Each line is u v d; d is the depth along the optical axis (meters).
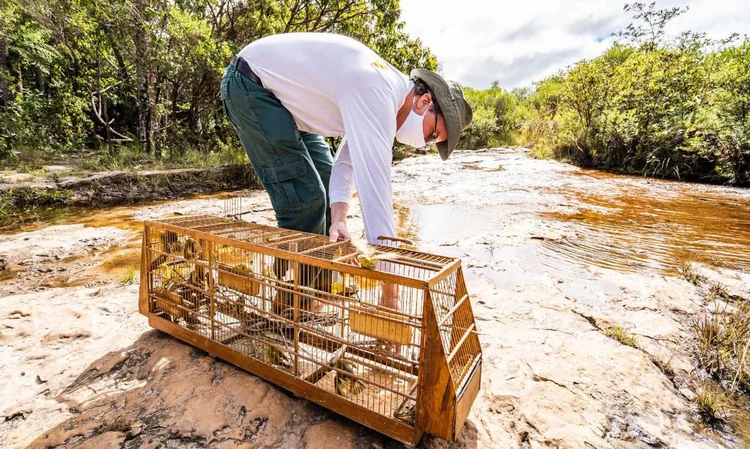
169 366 1.60
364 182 1.44
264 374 1.48
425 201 6.05
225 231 1.64
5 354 1.70
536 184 7.68
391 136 1.49
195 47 8.72
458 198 6.27
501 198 6.26
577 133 11.68
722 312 2.33
